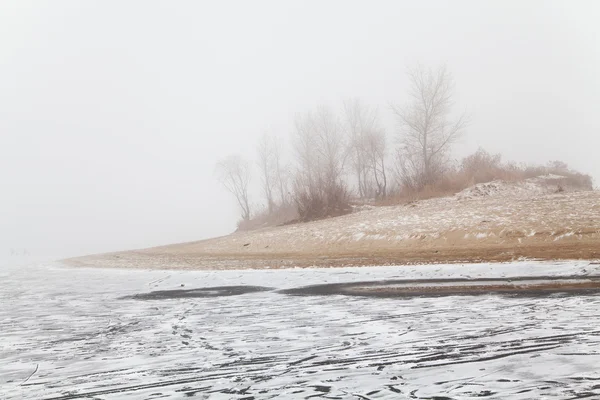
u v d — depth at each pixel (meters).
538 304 7.36
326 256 18.00
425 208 24.52
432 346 5.32
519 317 6.50
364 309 7.94
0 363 5.58
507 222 17.06
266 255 20.53
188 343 6.17
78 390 4.45
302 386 4.23
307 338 6.10
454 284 10.17
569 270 10.53
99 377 4.85
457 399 3.71
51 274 19.75
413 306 7.92
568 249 12.95
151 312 8.88
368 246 18.77
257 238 26.22
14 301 11.32
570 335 5.41
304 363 4.96
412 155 38.62
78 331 7.38
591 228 14.59
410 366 4.64
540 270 10.86
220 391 4.22
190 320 7.81
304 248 20.86
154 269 18.97
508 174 30.84
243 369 4.86
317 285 11.60
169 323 7.65
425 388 4.00
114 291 12.68
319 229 24.02
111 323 7.93
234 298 10.18
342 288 10.81
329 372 4.60
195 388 4.34
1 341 6.82
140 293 11.99
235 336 6.44
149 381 4.62
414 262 14.20
